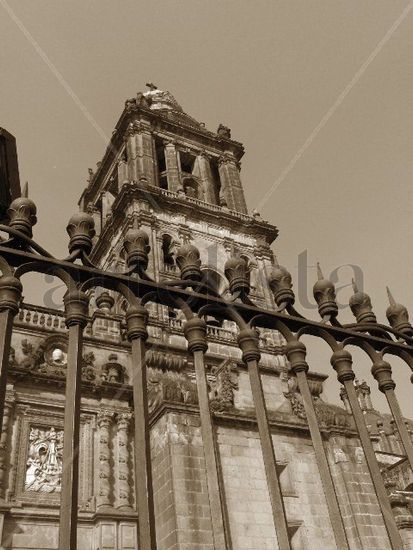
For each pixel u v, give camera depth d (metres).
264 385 29.22
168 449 19.81
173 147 44.94
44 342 24.23
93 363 25.14
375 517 21.72
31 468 20.66
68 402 4.58
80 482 21.05
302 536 20.75
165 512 18.81
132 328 5.39
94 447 22.25
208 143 47.59
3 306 4.83
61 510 4.06
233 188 44.28
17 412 21.62
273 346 32.78
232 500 20.02
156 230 36.59
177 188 40.84
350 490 22.16
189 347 5.63
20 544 18.38
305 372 5.90
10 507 18.70
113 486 21.25
